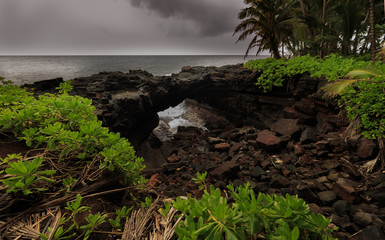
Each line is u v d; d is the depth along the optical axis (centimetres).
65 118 212
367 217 330
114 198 147
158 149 1111
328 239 83
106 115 666
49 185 130
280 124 881
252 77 1147
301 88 880
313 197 429
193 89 1345
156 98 1067
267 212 88
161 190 562
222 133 1238
